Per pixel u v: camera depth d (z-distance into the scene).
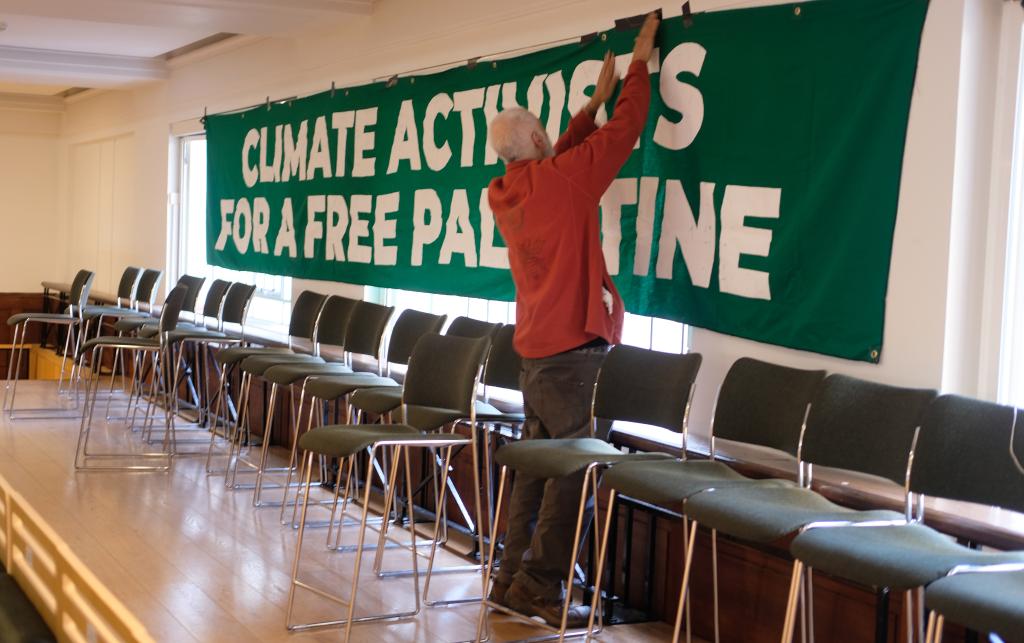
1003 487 2.75
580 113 4.36
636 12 4.43
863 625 3.39
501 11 5.25
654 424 3.71
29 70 9.20
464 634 3.84
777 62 3.78
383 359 6.44
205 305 7.66
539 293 3.90
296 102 7.30
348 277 6.65
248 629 3.80
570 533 3.89
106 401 8.95
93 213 12.03
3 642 3.58
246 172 8.06
